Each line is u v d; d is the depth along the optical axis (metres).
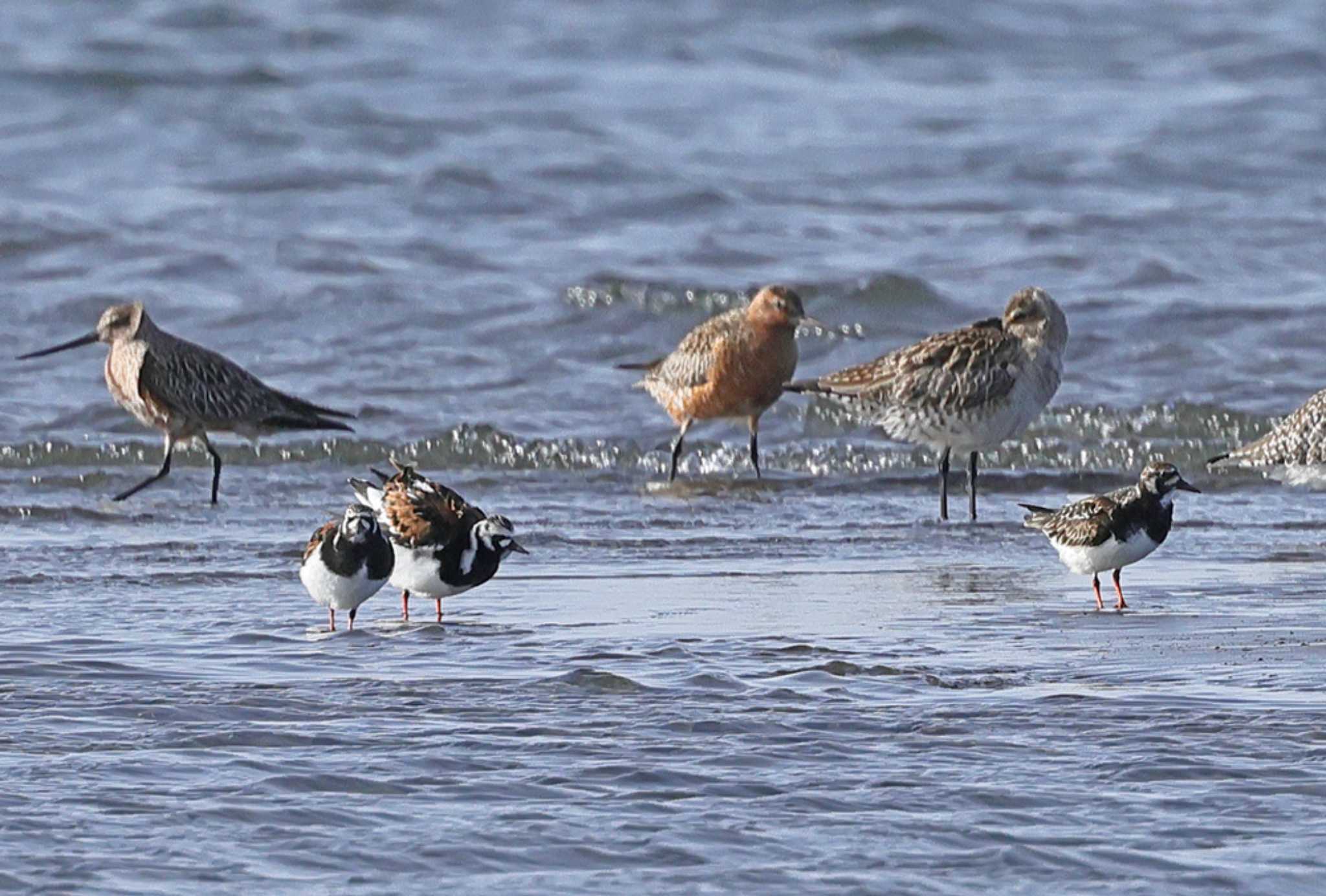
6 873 7.71
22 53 39.09
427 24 43.28
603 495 18.48
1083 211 31.02
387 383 22.84
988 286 26.88
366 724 9.86
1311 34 43.56
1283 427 17.91
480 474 19.36
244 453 20.03
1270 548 15.61
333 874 7.78
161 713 10.04
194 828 8.26
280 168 32.69
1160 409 21.31
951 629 12.41
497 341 24.67
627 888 7.67
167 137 34.28
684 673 11.01
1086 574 13.54
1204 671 11.09
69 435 20.67
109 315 18.92
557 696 10.45
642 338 24.97
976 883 7.73
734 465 20.16
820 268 27.75
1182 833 8.26
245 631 12.23
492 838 8.18
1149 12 46.22
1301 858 7.98
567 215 30.59
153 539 15.72
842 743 9.53
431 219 30.33
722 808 8.56
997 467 19.95
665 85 39.44
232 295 26.20
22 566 14.39
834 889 7.67
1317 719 9.91
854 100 38.97
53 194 31.05
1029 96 39.41
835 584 14.16
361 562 12.11
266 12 43.31
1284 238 29.27
